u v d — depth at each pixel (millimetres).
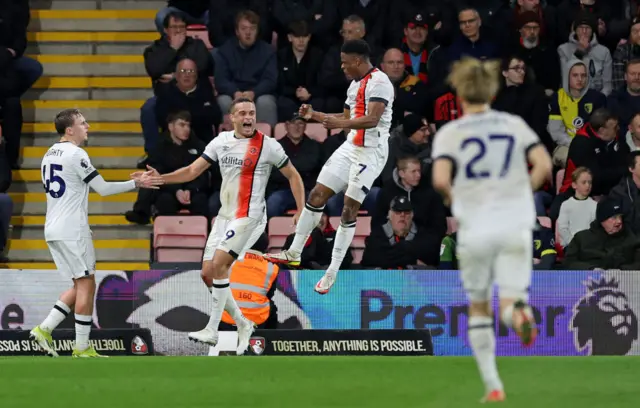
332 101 52812
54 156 38188
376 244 45906
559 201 48500
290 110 52938
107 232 52500
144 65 56719
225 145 37500
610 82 55031
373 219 46531
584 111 53188
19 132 53469
